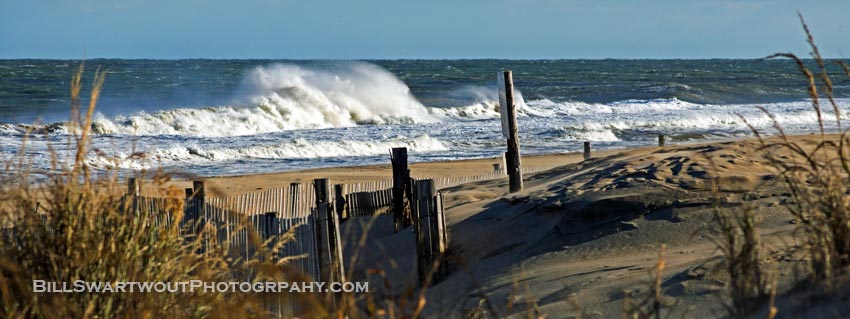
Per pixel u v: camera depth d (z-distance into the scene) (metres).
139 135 125.75
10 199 15.84
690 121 148.38
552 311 21.25
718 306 18.16
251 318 16.11
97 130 126.19
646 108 194.50
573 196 35.28
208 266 17.80
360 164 101.75
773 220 25.75
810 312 15.06
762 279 17.30
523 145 120.12
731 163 36.06
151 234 16.03
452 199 45.44
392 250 35.66
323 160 105.81
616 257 26.81
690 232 27.41
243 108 144.38
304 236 27.78
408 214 39.38
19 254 15.32
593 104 195.25
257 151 108.69
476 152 113.44
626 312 15.78
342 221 42.03
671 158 39.59
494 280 27.31
